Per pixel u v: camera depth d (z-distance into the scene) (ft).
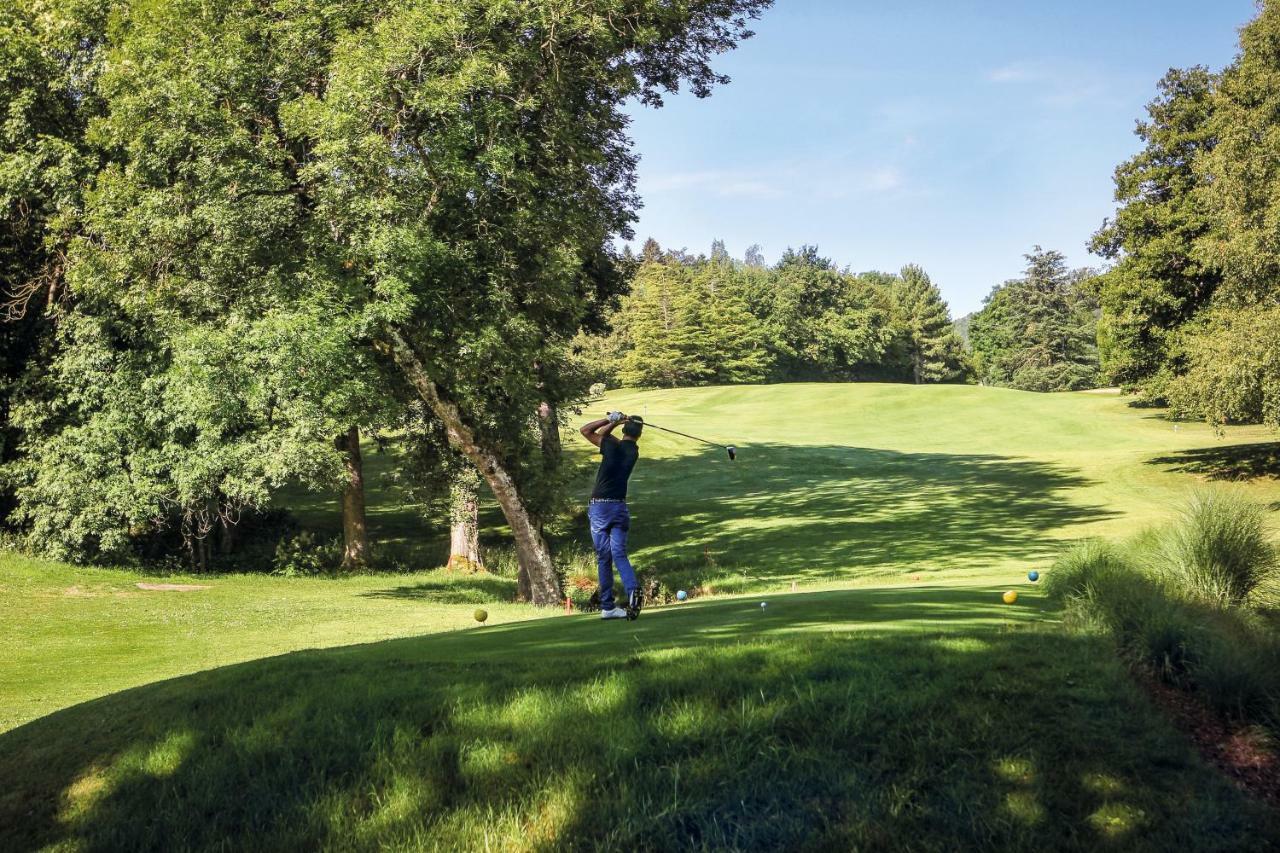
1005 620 21.43
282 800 14.71
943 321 396.98
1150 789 13.87
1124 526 93.71
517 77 55.26
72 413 72.28
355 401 58.95
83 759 16.48
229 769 15.43
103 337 68.54
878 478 139.74
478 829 13.76
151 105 53.72
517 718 15.97
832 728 15.01
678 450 169.27
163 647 42.19
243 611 54.54
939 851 12.83
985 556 82.33
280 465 67.05
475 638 23.63
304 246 55.21
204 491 69.62
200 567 77.46
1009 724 15.08
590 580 76.13
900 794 13.71
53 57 69.56
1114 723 15.20
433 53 50.88
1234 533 26.71
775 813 13.50
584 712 15.96
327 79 54.34
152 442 70.79
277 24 53.52
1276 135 91.25
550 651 19.71
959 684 16.14
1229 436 155.43
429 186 53.01
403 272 50.78
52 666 37.24
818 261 448.24
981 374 401.70
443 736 15.67
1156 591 22.21
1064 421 184.55
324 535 102.22
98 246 64.18
